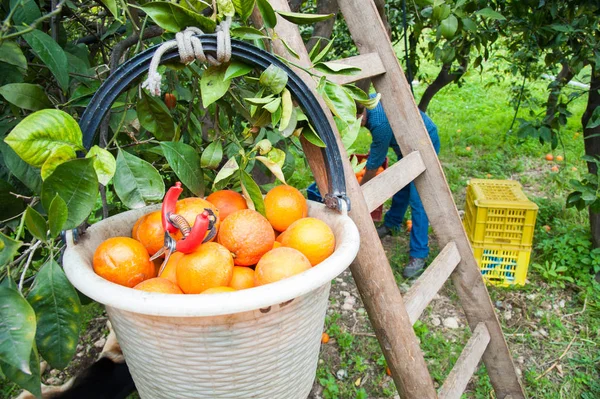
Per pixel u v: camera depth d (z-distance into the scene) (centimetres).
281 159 107
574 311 308
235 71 92
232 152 159
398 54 744
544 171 530
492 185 363
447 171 519
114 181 95
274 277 82
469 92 888
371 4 153
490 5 286
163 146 108
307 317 86
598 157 289
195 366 81
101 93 83
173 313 69
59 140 78
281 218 104
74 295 91
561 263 344
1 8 114
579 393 246
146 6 88
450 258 175
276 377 87
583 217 414
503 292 328
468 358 180
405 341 142
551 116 300
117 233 102
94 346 261
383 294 138
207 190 155
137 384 97
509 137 610
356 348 273
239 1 97
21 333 73
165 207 88
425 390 147
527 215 320
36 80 141
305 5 359
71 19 170
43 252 143
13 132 74
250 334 79
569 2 265
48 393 169
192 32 86
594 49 263
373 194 144
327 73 108
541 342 282
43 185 75
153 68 80
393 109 163
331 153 104
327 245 92
